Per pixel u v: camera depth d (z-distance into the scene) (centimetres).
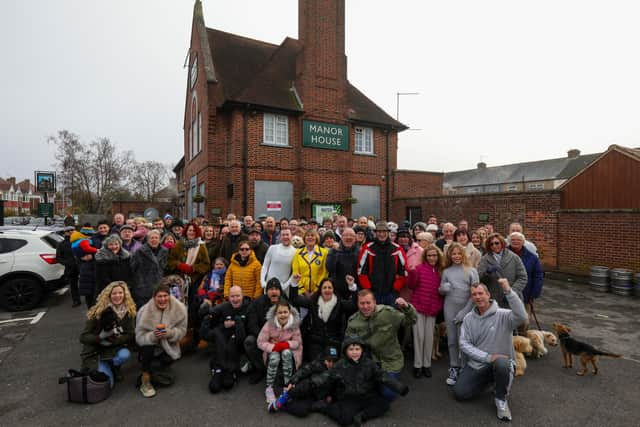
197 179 1614
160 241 525
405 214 1584
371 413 333
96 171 3319
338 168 1473
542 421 330
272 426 326
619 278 806
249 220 733
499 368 334
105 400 370
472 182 4844
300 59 1445
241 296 445
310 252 504
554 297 790
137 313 427
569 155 4297
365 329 391
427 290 431
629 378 415
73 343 525
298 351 412
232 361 410
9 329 586
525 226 1098
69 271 709
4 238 707
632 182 1002
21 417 336
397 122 1680
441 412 348
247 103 1297
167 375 405
